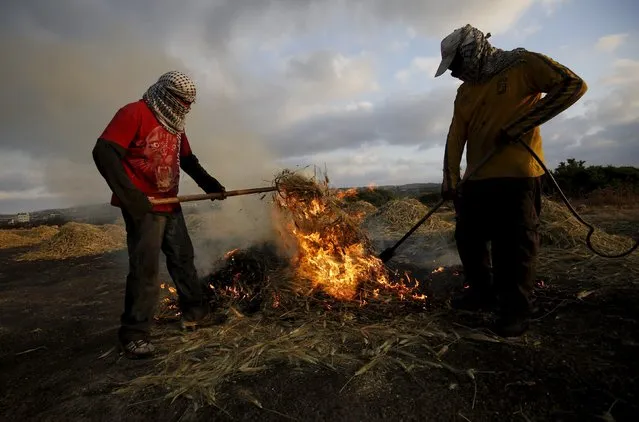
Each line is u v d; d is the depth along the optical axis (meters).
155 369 2.39
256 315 3.04
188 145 3.15
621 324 2.48
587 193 13.83
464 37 2.57
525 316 2.45
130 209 2.41
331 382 2.10
